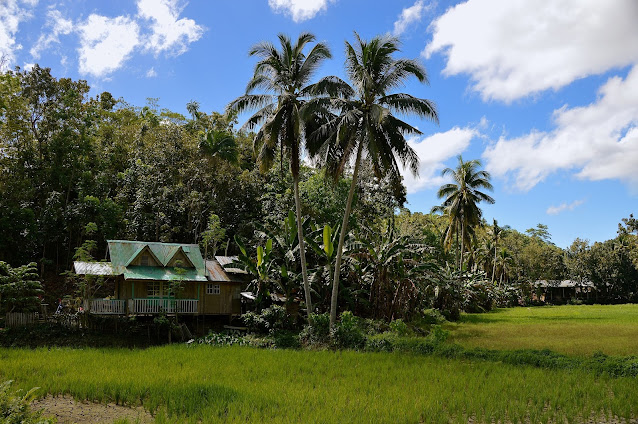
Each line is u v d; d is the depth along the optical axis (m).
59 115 40.50
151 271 31.56
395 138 28.17
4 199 37.06
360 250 33.97
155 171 45.38
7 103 38.81
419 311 39.62
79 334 28.34
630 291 79.94
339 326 27.00
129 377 16.33
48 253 40.97
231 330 31.98
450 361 20.39
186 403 13.02
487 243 74.75
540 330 30.53
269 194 46.19
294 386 15.51
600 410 13.12
